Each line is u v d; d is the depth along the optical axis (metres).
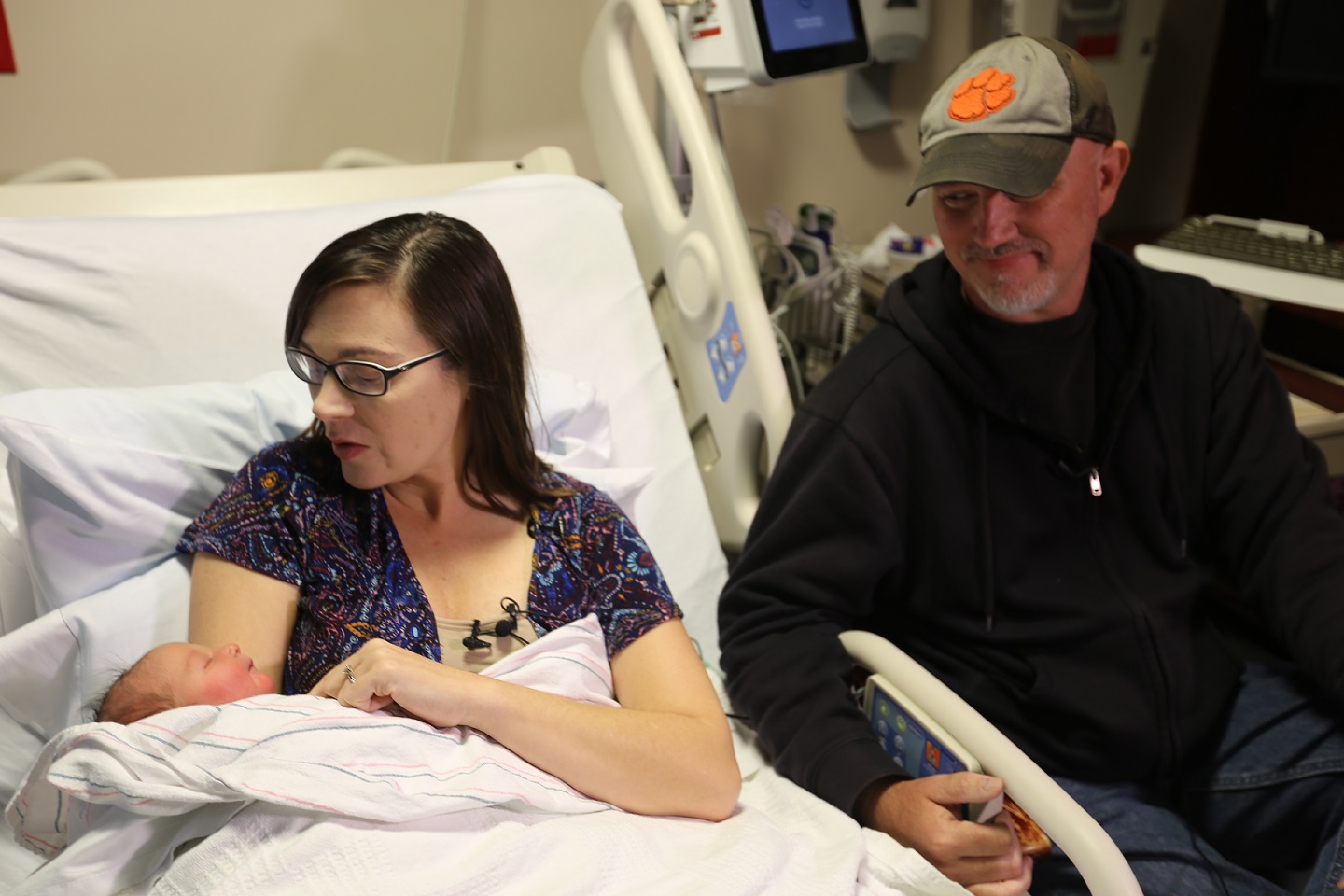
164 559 1.20
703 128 1.64
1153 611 1.37
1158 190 2.80
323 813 0.92
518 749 1.02
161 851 0.93
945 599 1.41
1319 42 2.16
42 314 1.39
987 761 1.12
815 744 1.24
